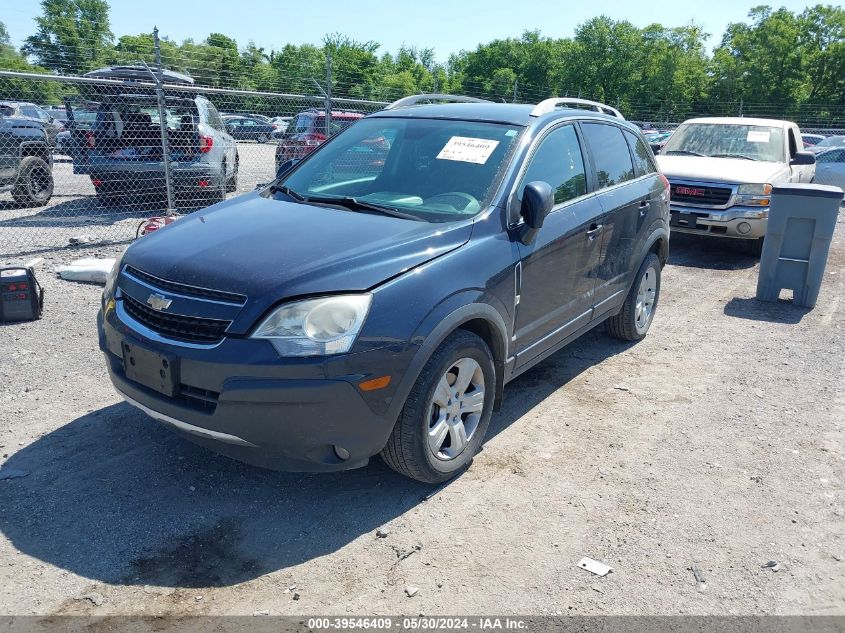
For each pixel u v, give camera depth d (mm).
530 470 3760
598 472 3762
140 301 3207
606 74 69625
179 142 10492
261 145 15531
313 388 2869
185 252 3324
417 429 3229
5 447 3758
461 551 3055
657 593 2828
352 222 3584
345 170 4383
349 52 71750
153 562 2916
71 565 2873
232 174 12500
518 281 3787
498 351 3760
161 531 3119
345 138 4691
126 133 10320
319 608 2684
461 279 3369
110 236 9227
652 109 68688
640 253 5387
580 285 4559
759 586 2891
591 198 4637
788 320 6707
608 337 6027
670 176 9281
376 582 2840
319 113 13758
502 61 83750
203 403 3006
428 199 3871
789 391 4957
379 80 68312
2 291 5609
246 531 3150
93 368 4863
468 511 3357
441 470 3459
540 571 2936
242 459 3086
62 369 4820
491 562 2986
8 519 3145
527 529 3225
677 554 3082
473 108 4625
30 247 8445
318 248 3230
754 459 3959
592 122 4977
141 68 10453
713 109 61219
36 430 3959
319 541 3098
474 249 3531
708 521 3338
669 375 5203
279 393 2852
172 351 2992
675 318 6691
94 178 10273
